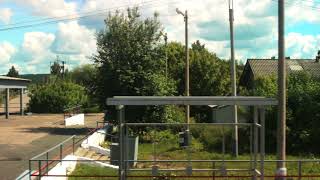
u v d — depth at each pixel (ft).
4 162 74.69
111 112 127.65
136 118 123.75
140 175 63.41
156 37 131.23
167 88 129.80
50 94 214.28
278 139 63.21
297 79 118.73
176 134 118.01
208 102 51.39
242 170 58.70
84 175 60.29
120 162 53.36
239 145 104.32
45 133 117.19
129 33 129.59
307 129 107.04
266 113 109.60
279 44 63.52
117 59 128.77
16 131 121.49
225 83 204.95
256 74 189.98
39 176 53.98
